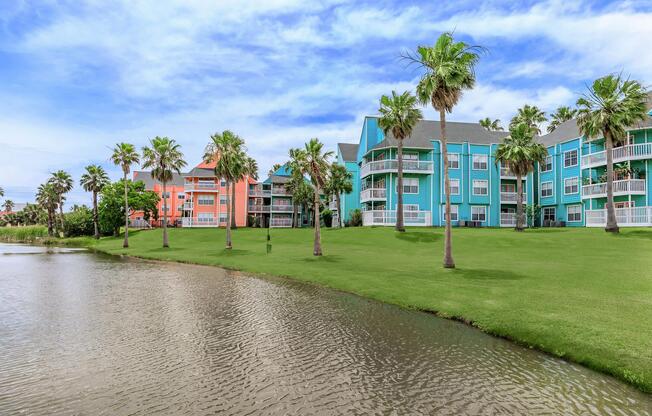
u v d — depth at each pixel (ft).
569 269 65.51
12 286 66.13
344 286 60.95
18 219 426.51
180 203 268.82
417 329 39.42
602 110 105.50
